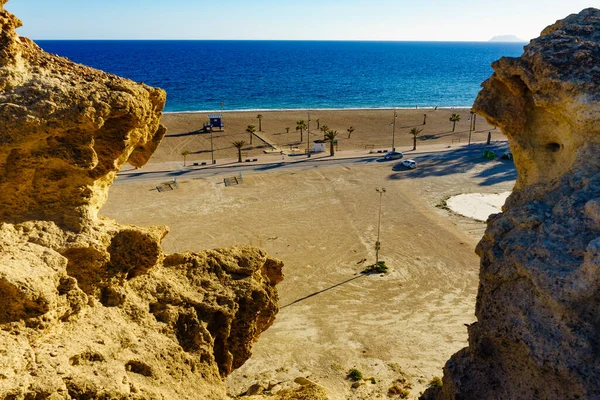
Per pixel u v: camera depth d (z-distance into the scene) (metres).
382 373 30.00
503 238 16.97
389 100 183.62
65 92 15.16
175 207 61.91
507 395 15.27
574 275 13.87
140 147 20.45
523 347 14.72
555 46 17.31
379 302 39.41
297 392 21.33
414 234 53.78
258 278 21.73
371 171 79.81
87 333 14.99
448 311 38.03
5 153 14.58
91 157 15.70
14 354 12.38
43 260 14.52
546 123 18.55
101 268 16.44
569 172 16.88
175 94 186.75
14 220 15.29
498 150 94.56
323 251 49.38
